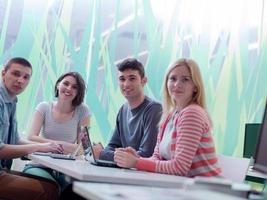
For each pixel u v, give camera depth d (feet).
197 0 12.76
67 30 11.82
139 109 8.55
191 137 5.88
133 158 5.92
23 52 11.33
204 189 3.36
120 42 12.22
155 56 12.39
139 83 8.59
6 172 7.98
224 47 12.57
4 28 11.18
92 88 11.81
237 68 12.32
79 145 8.30
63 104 10.14
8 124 8.35
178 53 12.55
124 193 3.35
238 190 3.45
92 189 3.48
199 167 5.94
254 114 11.70
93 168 5.55
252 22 12.29
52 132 10.05
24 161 10.02
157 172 5.79
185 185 3.45
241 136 11.89
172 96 6.74
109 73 12.05
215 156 6.18
